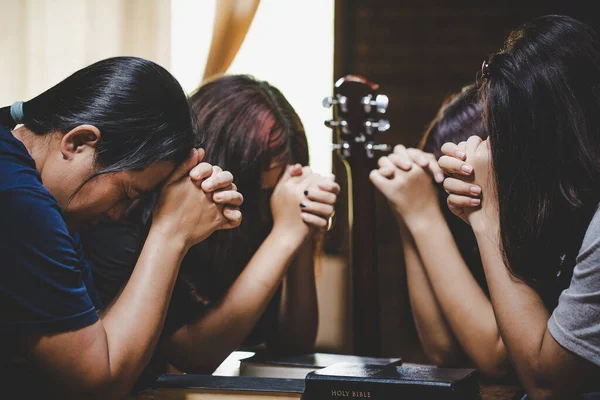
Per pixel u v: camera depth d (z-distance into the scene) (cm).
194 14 270
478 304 161
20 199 113
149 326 125
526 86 131
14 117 126
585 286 122
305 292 192
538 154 132
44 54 263
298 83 278
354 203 194
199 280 169
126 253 158
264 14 277
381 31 283
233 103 174
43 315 113
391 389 115
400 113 283
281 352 190
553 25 133
